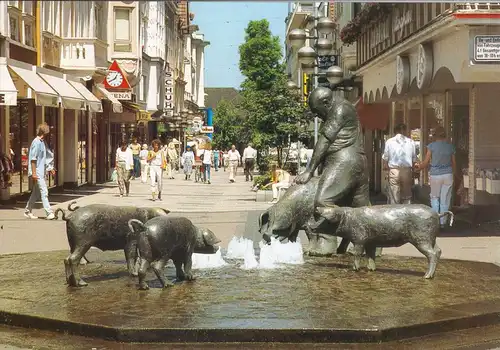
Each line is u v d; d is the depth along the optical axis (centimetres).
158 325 654
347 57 3195
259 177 3133
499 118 1773
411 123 2381
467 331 693
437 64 1822
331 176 986
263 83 5769
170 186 3619
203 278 881
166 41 7256
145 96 6075
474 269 964
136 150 4519
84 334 664
